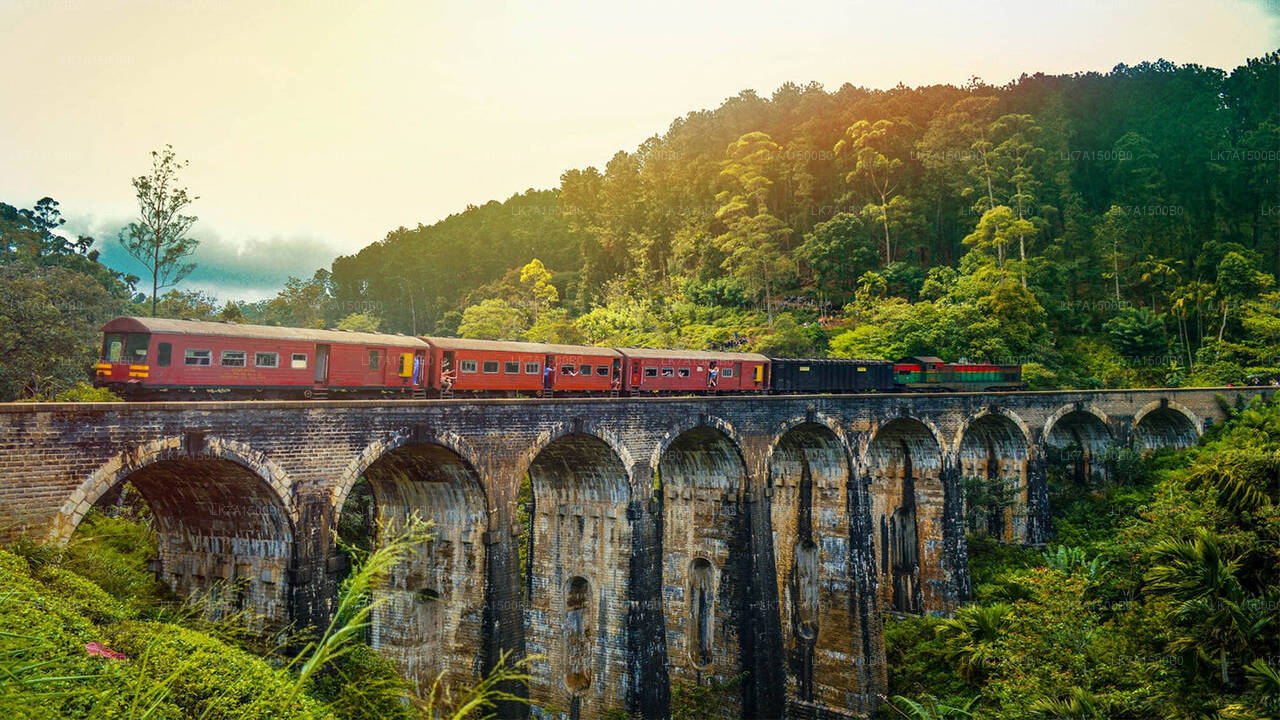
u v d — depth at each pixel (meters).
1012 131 116.69
